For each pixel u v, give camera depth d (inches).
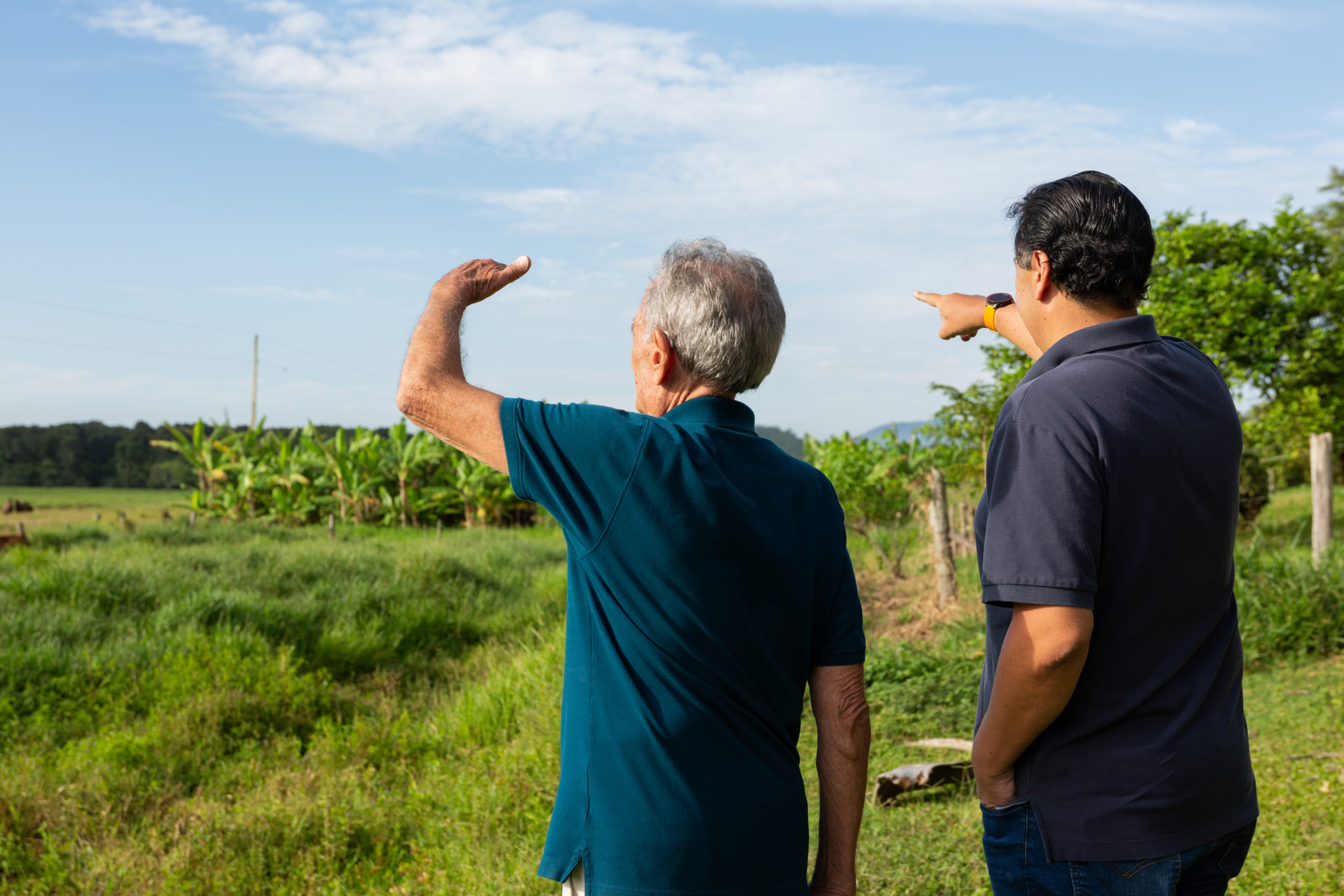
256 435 1135.6
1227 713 51.9
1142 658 49.5
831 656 53.4
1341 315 464.4
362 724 241.8
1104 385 49.9
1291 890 105.7
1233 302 456.4
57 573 381.7
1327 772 143.8
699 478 46.9
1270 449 454.9
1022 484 49.5
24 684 274.2
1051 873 50.8
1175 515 49.1
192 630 321.4
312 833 158.4
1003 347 448.8
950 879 120.0
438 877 137.6
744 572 47.5
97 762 208.5
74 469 3444.9
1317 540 271.6
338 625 373.4
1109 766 49.5
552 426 48.1
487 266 58.7
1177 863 49.2
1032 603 47.9
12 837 163.3
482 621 432.1
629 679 47.2
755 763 47.3
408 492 1030.4
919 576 445.1
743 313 52.9
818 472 56.0
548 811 159.5
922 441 555.8
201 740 229.6
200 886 139.7
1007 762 51.9
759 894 45.3
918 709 212.8
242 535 729.6
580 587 50.7
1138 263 53.6
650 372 55.9
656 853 44.4
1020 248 57.6
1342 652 216.1
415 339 53.4
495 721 237.5
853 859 53.4
